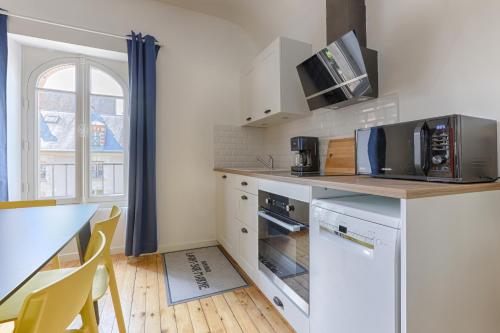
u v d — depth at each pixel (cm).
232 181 248
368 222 95
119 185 282
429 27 142
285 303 151
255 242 195
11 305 93
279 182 162
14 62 237
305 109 232
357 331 99
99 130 273
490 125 113
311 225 128
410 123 120
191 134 293
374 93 167
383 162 136
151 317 165
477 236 99
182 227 290
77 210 141
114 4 257
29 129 249
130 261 254
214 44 303
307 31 236
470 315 98
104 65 274
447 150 105
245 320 162
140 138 254
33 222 116
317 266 123
